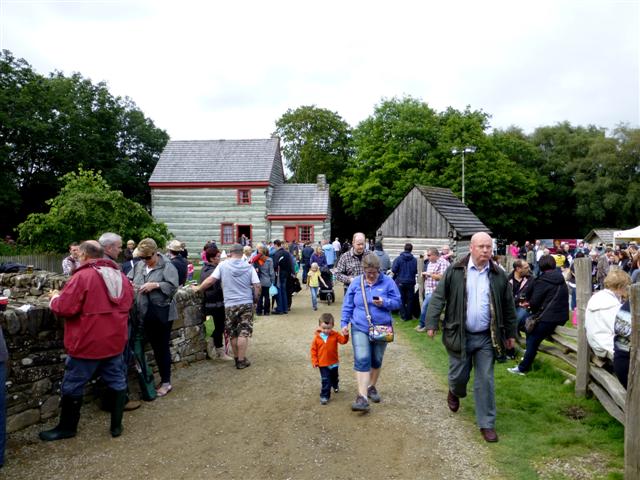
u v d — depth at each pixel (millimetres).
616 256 17672
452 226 16031
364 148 38281
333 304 14031
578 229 47094
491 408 4594
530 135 51062
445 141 36406
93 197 16469
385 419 5074
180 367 7016
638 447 3463
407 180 34531
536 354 7273
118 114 38594
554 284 6383
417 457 4227
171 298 5801
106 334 4457
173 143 32969
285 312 12320
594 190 43250
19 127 30094
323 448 4418
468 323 4691
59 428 4559
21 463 4051
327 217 32375
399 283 11195
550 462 4094
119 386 4656
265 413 5266
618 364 4312
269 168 30734
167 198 30859
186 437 4648
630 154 43719
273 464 4121
